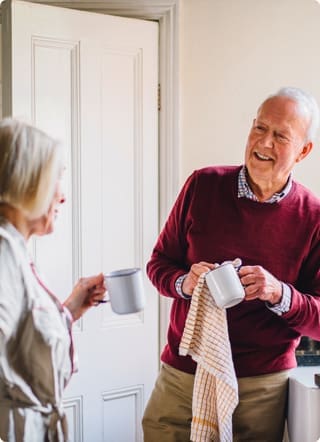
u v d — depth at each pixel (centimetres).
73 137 246
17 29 233
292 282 203
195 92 263
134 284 171
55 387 143
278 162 192
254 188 199
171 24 259
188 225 210
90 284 171
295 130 192
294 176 268
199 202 207
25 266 139
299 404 208
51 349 139
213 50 263
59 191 149
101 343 253
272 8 264
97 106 250
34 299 138
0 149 140
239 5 263
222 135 265
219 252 202
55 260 244
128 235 260
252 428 204
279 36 265
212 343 185
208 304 187
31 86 237
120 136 256
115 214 256
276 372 206
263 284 181
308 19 266
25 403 140
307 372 226
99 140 251
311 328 196
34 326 138
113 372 256
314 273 204
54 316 142
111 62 253
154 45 261
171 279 202
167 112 262
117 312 171
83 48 246
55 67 241
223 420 187
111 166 254
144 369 264
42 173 141
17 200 141
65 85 244
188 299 201
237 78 265
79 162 247
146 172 262
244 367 201
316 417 204
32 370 140
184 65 262
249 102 266
